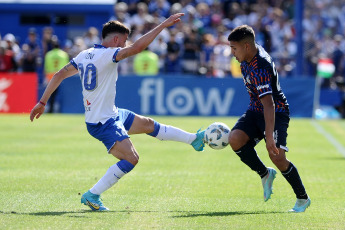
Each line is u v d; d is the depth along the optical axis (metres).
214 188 30.50
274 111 23.69
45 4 86.25
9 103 74.62
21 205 25.33
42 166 37.03
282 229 21.41
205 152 44.88
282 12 92.12
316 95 73.56
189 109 72.75
